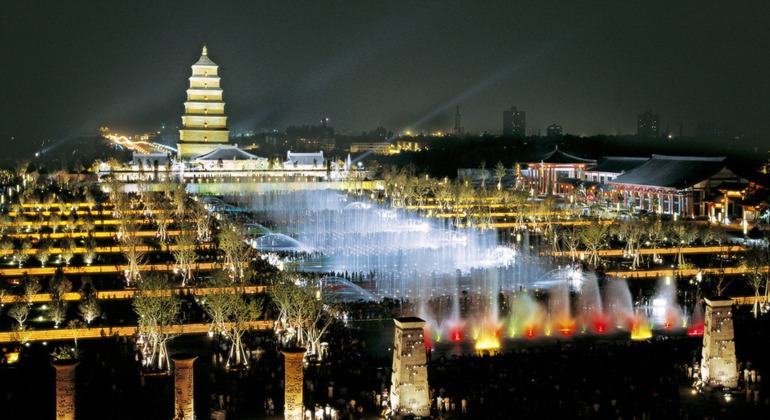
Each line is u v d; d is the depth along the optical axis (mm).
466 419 87500
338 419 89312
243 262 169875
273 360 109188
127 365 109938
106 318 133875
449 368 102562
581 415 86938
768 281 142125
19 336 120438
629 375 100188
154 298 116188
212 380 101812
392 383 93812
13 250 188250
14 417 91000
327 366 106250
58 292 136625
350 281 163250
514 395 93000
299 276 146375
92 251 184000
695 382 99625
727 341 98875
